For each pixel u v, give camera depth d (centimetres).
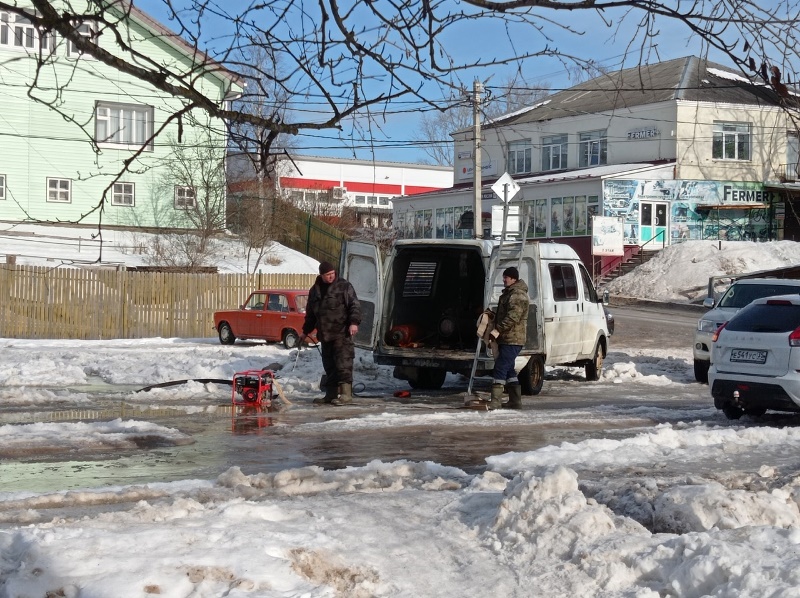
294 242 4447
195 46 471
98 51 427
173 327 2941
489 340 1423
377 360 1584
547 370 2052
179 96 470
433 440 1092
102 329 2848
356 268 1617
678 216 4703
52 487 811
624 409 1400
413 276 1664
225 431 1140
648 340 2894
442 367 1538
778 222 4841
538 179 4928
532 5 443
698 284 4203
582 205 4703
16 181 3816
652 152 4678
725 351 1277
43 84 3288
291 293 2536
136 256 3644
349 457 977
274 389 1554
